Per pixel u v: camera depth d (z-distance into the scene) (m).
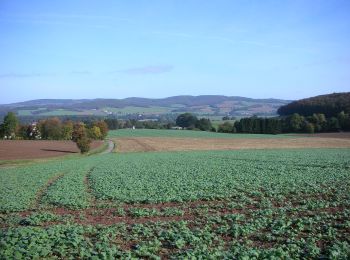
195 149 89.38
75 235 16.92
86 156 77.94
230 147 92.25
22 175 44.16
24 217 22.98
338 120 129.75
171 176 38.94
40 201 28.30
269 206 24.02
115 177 39.34
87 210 25.02
